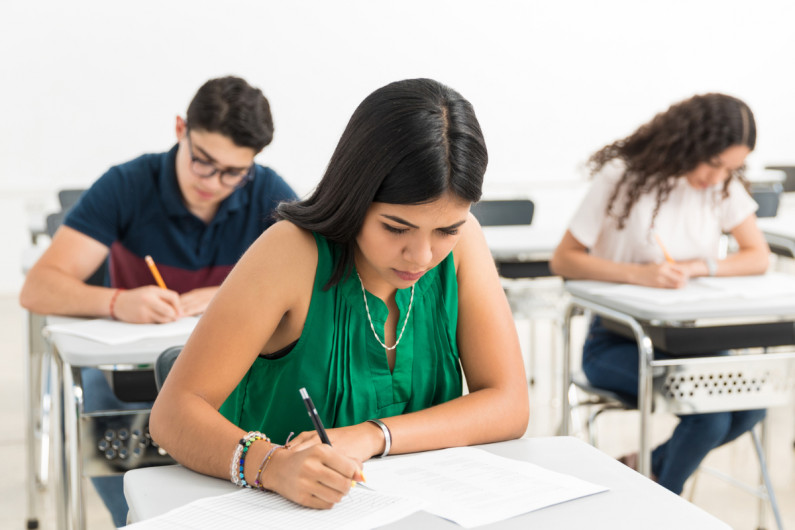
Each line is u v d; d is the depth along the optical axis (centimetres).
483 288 139
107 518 254
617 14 566
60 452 187
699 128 238
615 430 324
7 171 492
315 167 536
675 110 242
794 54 594
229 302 123
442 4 542
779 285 234
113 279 219
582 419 331
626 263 246
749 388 211
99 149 503
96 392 205
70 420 174
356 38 532
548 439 130
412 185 112
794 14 589
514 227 336
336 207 121
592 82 570
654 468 227
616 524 99
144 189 214
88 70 495
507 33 554
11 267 509
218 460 112
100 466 176
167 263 219
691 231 253
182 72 509
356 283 130
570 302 237
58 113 494
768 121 598
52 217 282
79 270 209
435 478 111
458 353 141
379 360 132
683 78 582
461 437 125
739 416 224
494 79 557
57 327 189
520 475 112
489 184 559
